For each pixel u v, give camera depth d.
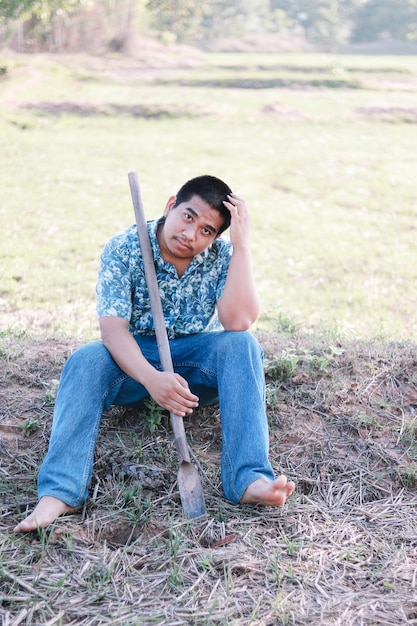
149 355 3.42
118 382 3.28
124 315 3.29
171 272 3.39
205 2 53.66
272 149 15.39
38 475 3.08
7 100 18.42
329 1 76.12
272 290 7.79
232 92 22.53
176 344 3.44
